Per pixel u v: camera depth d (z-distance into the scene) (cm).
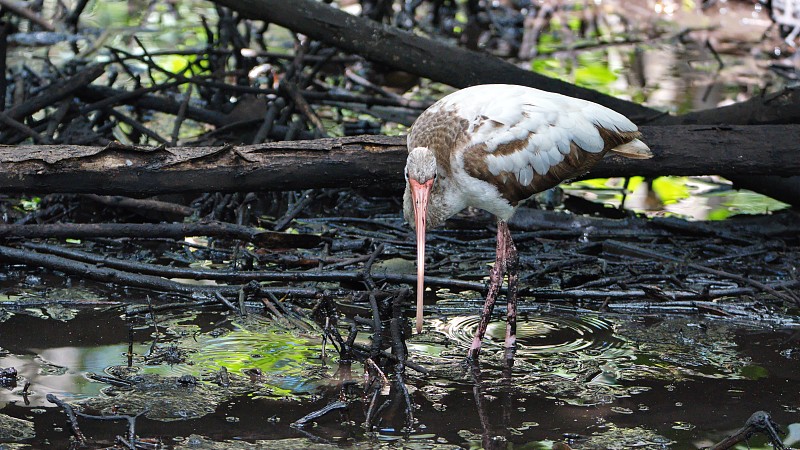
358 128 1834
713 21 2598
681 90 2058
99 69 1555
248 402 935
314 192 1458
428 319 1172
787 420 930
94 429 871
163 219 1437
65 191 1138
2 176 1107
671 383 1011
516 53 2341
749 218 1499
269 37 2317
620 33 2520
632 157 1142
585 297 1221
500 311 1207
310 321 1131
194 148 1166
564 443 864
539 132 1070
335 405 904
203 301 1147
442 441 873
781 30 2484
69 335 1072
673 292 1220
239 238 1265
